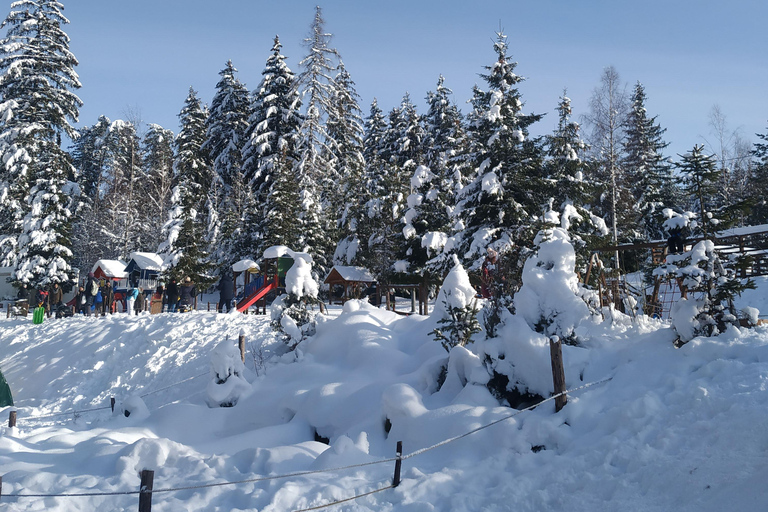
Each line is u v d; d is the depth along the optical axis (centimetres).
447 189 2959
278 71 4703
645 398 719
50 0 4528
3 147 4103
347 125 4956
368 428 966
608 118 3322
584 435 718
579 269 1759
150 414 1286
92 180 6462
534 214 2334
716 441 594
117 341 2038
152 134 6197
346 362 1351
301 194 3753
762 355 743
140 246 5284
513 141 2366
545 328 977
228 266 4069
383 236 3238
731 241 1991
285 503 649
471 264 2250
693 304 886
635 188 3903
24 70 4319
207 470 805
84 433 1118
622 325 1098
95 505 694
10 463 866
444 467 720
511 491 624
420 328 1418
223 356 1329
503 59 2773
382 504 635
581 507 575
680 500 539
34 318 2639
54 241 3756
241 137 4856
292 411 1183
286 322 1612
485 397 914
